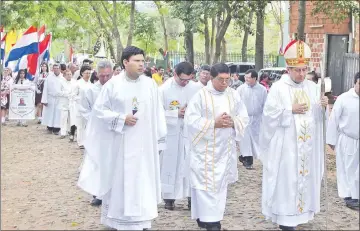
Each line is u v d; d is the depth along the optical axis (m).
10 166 12.42
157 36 50.22
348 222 8.12
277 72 24.69
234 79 20.78
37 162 12.99
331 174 11.13
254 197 9.67
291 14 25.27
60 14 31.50
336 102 9.12
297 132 7.49
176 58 46.91
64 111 17.39
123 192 7.35
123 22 38.59
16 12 28.77
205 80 9.15
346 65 12.05
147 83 7.53
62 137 17.33
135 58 7.34
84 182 7.43
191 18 24.80
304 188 7.59
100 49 29.36
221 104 7.61
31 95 19.98
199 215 7.53
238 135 7.62
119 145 7.37
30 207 8.91
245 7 21.80
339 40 22.61
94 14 34.44
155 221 8.17
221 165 7.55
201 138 7.52
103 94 7.41
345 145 9.02
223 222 8.09
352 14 21.25
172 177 8.79
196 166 7.54
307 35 23.95
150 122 7.45
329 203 9.18
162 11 35.50
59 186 10.49
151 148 7.44
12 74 22.11
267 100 7.57
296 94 7.55
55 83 18.27
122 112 7.35
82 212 8.64
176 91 8.87
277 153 7.53
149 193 7.39
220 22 25.39
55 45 46.69
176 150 8.77
